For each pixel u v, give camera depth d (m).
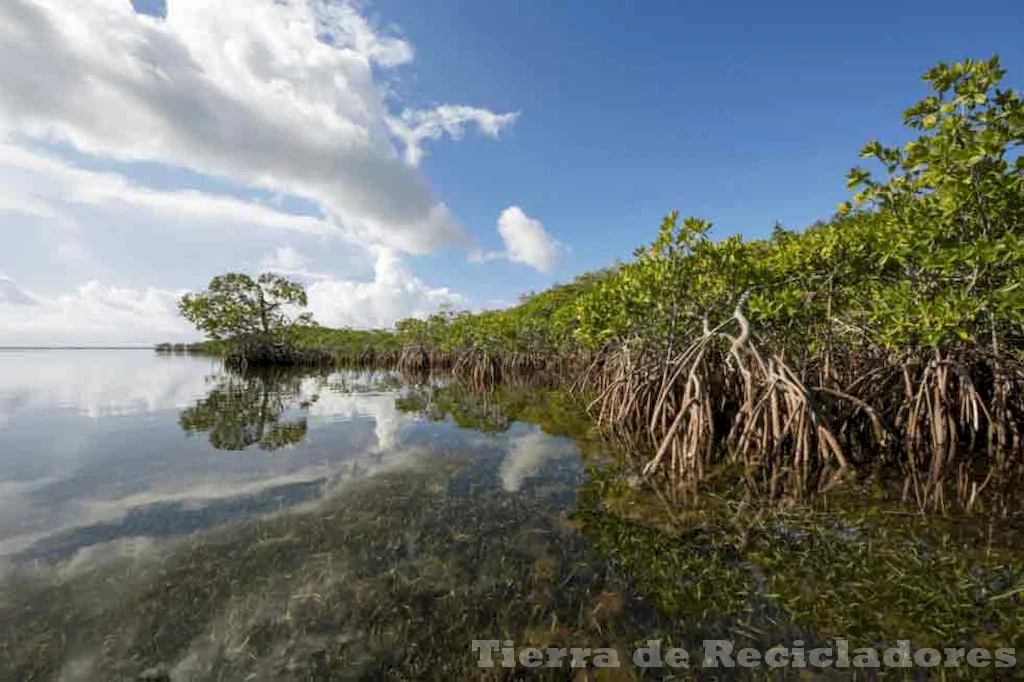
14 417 12.55
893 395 8.45
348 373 32.28
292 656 3.01
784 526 4.93
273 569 4.12
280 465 7.64
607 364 15.41
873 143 6.23
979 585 3.66
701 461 7.39
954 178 5.55
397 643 3.13
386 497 6.05
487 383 23.48
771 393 7.68
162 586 3.83
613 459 8.01
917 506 5.47
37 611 3.47
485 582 3.88
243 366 35.03
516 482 6.68
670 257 9.51
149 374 31.17
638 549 4.45
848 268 7.95
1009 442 7.74
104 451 8.62
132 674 2.85
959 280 6.82
